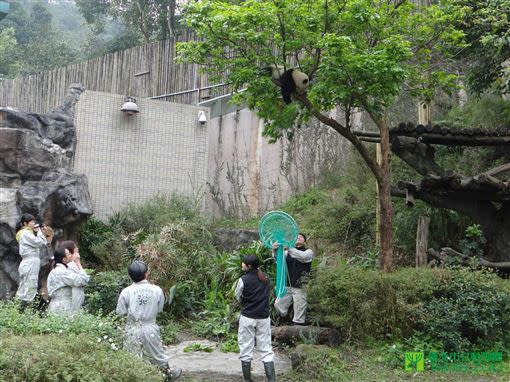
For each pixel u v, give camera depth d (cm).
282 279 792
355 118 1447
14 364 432
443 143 945
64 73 1923
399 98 1350
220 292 969
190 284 1009
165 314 952
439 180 844
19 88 2048
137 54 1775
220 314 929
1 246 1001
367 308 759
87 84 1862
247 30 791
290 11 784
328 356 704
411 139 916
